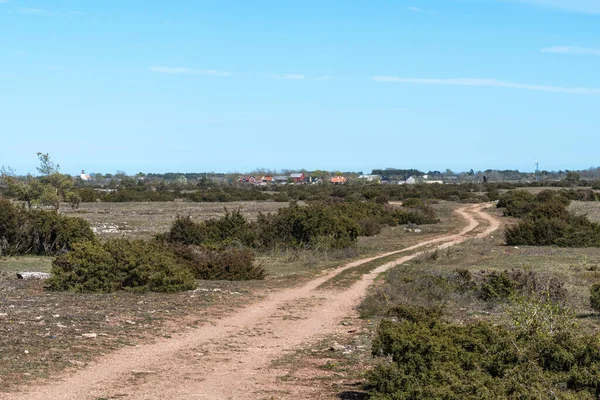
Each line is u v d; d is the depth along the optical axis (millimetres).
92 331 14047
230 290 22047
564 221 41656
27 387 9711
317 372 11703
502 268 28719
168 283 20875
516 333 10367
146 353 12703
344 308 19391
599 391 8680
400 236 45844
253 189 124812
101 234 41062
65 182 60344
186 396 9789
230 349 13555
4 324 13898
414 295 20625
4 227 31062
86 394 9578
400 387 9164
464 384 8617
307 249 34625
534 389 8289
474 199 86688
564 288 21031
